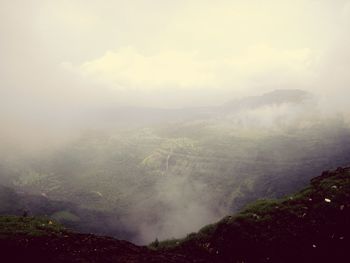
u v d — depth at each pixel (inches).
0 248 535.5
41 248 550.9
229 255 605.9
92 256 530.0
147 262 524.7
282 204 741.9
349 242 593.9
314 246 589.9
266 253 593.0
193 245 658.8
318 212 681.0
